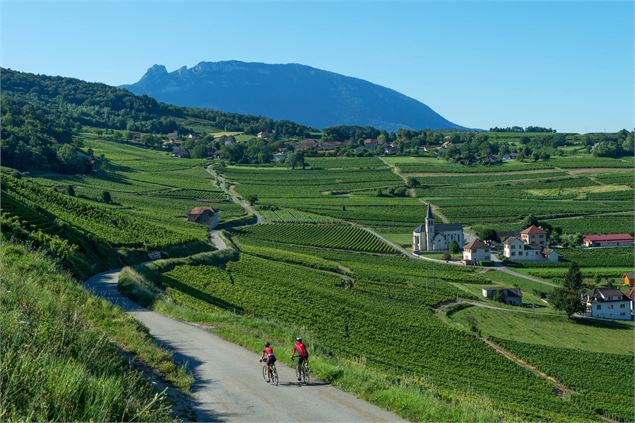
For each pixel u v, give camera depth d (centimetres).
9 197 7506
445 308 10219
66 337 2175
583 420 5025
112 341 2770
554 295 10588
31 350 1866
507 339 8519
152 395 2192
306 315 7319
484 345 7856
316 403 2394
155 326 3806
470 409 2455
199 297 6650
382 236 18125
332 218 19938
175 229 13638
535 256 15538
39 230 6244
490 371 6719
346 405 2381
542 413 4866
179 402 2314
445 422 2248
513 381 6444
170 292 6306
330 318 7512
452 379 5722
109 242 8700
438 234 16775
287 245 15600
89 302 3362
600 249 16438
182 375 2625
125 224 10931
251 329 3716
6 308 2247
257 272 10094
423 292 11100
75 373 1773
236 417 2206
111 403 1748
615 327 10200
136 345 2858
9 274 2952
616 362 7850
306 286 9656
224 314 4256
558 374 7050
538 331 9425
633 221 19388
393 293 10688
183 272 8594
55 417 1587
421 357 6644
